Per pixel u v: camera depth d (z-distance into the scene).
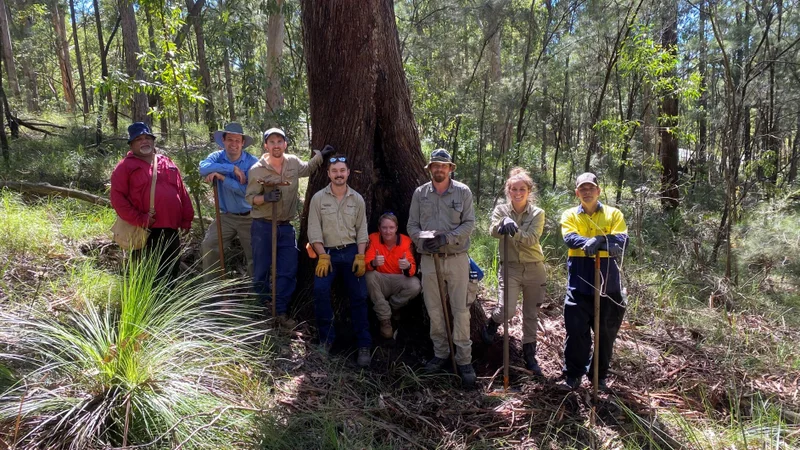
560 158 15.80
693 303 6.02
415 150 4.66
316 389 3.54
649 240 8.28
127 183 4.14
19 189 6.06
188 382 2.94
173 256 4.46
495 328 4.44
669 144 10.93
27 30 19.00
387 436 3.25
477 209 9.61
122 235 4.17
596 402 3.79
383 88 4.46
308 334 4.25
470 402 3.75
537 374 4.19
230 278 4.92
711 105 12.24
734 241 7.84
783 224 7.43
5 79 17.58
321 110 4.54
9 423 2.56
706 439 3.39
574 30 10.66
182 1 8.04
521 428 3.51
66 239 5.03
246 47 10.91
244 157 4.82
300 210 6.79
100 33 13.23
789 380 4.36
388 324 4.25
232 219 4.74
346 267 4.07
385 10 4.43
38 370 2.78
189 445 2.63
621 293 3.78
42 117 14.83
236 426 2.88
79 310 3.67
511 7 11.30
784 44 8.66
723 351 4.76
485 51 14.28
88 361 2.86
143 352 2.97
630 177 9.86
